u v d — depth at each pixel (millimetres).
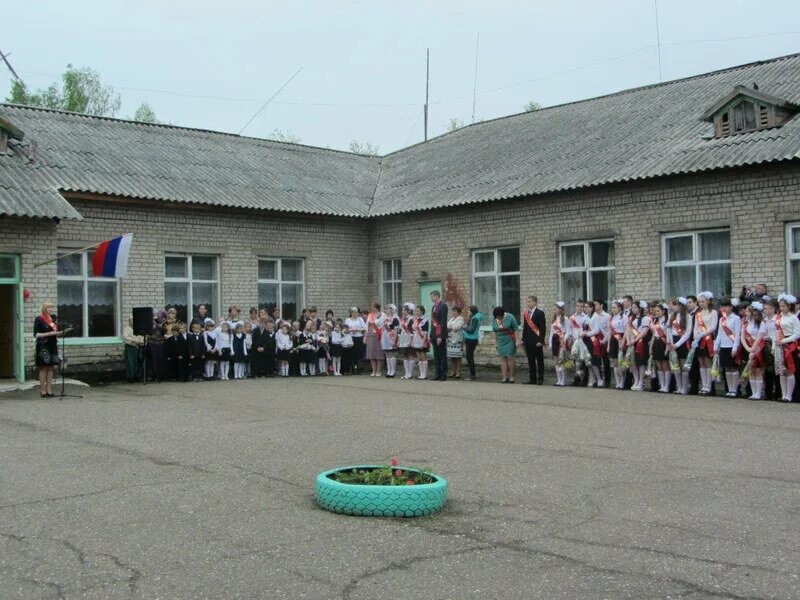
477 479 8008
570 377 19031
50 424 11641
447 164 24828
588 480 7945
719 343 14633
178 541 6051
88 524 6492
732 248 16812
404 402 14406
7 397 15266
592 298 19344
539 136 23625
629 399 14562
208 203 20312
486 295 21656
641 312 16078
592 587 5086
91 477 8125
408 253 23422
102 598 4949
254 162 24578
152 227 20016
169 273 20578
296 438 10383
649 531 6266
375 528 6387
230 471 8391
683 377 15406
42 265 17047
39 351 15125
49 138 20609
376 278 24312
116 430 11062
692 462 8766
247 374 20031
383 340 20375
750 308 14352
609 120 22375
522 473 8266
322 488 6930
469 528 6371
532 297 18062
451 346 19734
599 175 18734
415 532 6273
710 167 16562
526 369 20672
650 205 18141
